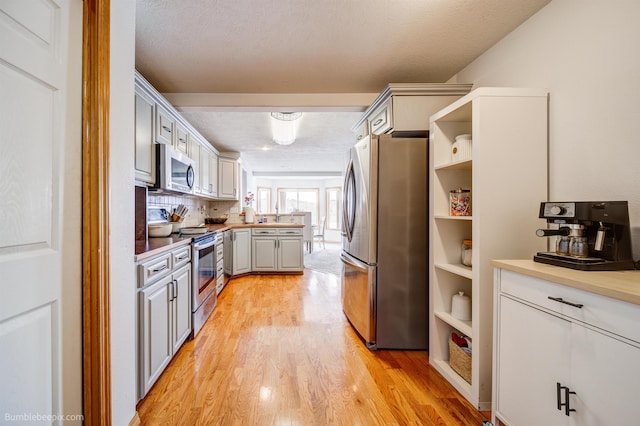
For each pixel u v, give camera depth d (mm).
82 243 1008
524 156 1431
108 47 1069
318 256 6348
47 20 868
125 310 1222
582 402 884
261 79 2350
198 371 1723
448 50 1944
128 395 1234
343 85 2482
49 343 887
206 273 2557
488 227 1415
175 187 2434
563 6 1410
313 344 2109
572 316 917
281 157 5801
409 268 2076
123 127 1209
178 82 2393
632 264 1037
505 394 1197
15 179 772
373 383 1633
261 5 1479
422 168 2080
